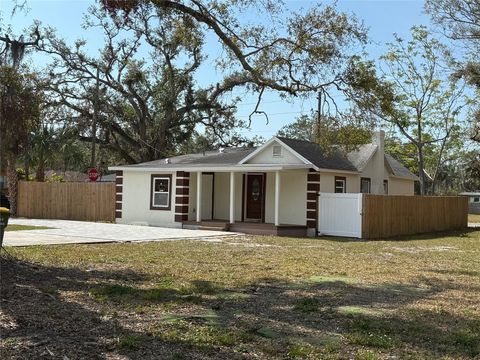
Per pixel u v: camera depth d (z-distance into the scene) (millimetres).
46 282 8609
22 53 10664
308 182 21750
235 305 7523
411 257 14383
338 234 21000
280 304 7660
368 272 11227
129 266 11031
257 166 21625
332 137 13078
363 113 11906
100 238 17016
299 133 39906
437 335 6145
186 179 24016
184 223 23672
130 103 40312
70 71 37156
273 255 13891
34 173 35844
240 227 21906
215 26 10945
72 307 6926
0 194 9188
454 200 28438
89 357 4941
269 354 5262
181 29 11234
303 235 21469
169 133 41594
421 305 7879
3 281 8297
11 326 5801
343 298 8258
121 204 25734
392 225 22359
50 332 5672
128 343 5340
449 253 15734
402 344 5746
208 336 5770
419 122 38000
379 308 7590
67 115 37812
